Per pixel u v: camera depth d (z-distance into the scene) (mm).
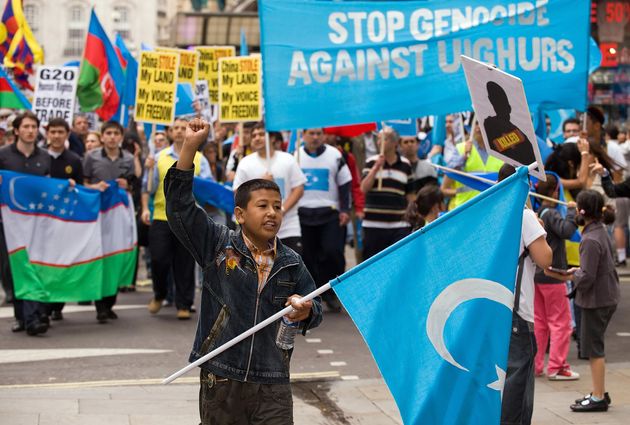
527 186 4703
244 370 4609
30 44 18281
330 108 8969
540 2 8836
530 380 5863
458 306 4617
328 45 8953
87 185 11219
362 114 8945
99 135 14305
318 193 11070
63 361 8914
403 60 8930
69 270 10539
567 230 8008
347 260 16516
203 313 4684
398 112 8938
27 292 10117
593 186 10969
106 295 10844
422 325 4609
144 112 11797
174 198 4617
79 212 10602
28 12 66375
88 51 16609
